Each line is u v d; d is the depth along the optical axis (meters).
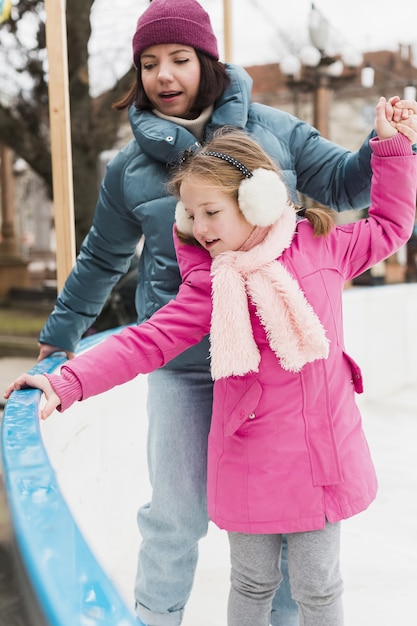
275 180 1.19
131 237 1.69
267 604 1.29
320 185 1.59
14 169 11.21
